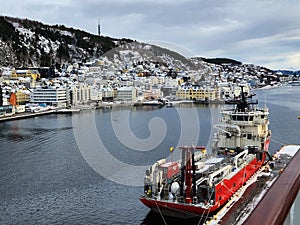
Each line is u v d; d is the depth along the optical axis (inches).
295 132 3956.7
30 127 4913.9
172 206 1326.3
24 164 2689.5
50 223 1562.5
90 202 1798.7
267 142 2167.8
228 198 1439.5
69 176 2287.2
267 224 132.3
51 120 5782.5
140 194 1881.2
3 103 7327.8
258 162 1887.3
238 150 1915.6
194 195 1322.6
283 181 169.6
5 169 2544.3
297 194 164.7
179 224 1381.6
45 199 1867.6
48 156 2942.9
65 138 3814.0
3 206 1781.5
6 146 3447.3
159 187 1413.6
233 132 1964.8
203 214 1290.6
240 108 2070.6
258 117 1967.3
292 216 156.7
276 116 5506.9
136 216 1585.9
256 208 146.6
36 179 2252.7
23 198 1893.5
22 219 1615.4
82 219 1588.3
